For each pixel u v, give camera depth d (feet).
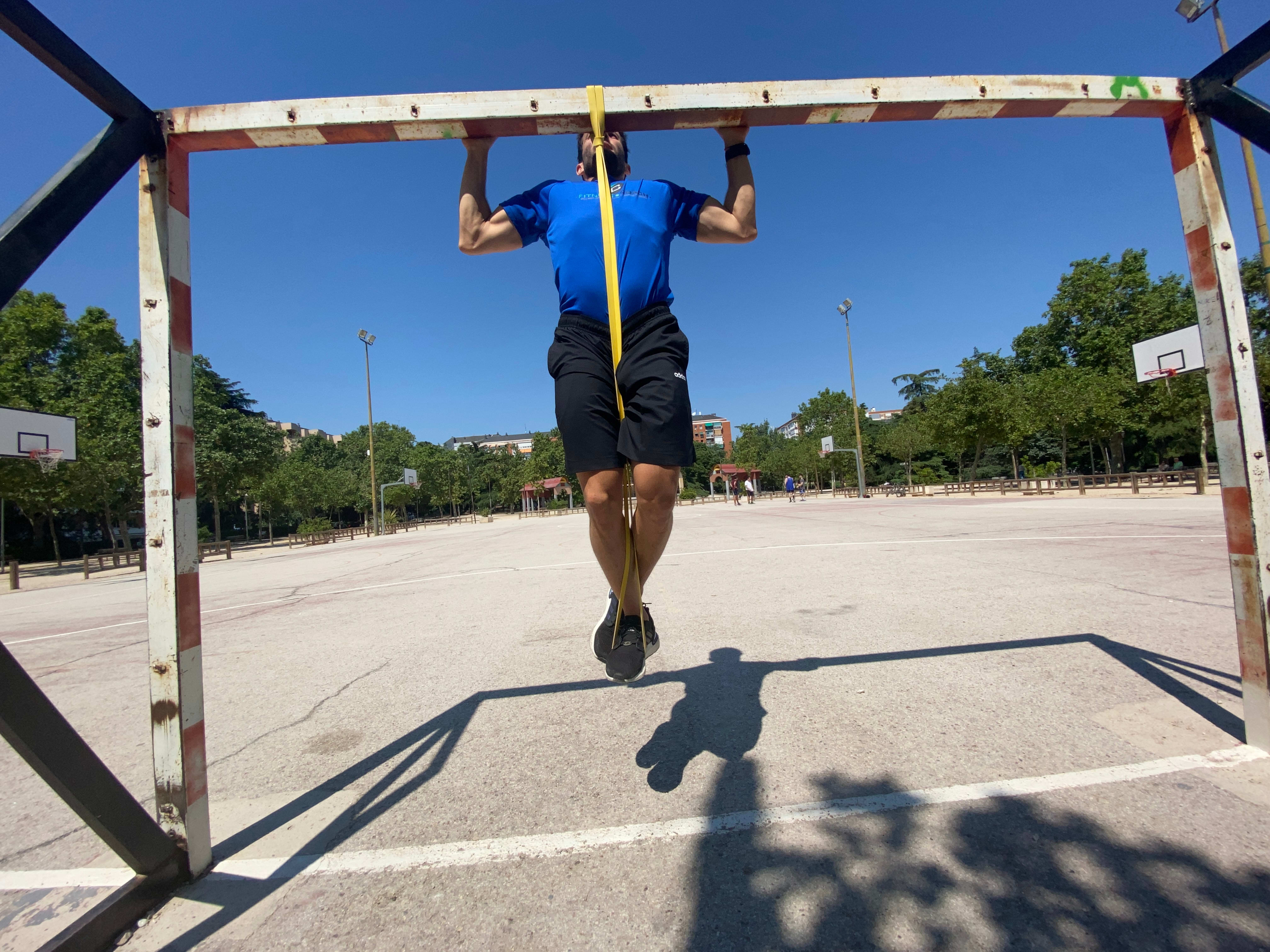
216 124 5.30
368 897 4.85
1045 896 4.36
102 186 4.62
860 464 114.62
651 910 4.47
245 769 7.56
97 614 26.27
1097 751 6.46
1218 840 4.87
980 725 7.26
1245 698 6.36
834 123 6.27
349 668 12.10
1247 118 5.94
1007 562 19.51
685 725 7.84
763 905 4.45
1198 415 64.59
